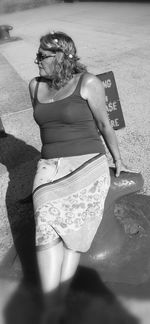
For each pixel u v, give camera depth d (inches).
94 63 334.0
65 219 101.0
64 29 515.2
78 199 103.5
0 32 492.1
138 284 107.7
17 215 146.6
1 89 303.7
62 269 100.6
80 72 113.8
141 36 411.2
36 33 523.8
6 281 115.3
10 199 157.4
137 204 136.0
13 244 131.0
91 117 113.4
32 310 104.9
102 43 403.9
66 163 109.7
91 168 108.0
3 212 149.7
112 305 102.8
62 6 792.3
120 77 288.8
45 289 96.4
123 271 112.0
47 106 111.0
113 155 119.8
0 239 134.6
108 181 110.4
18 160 188.4
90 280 110.7
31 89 121.4
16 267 120.2
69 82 111.9
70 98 109.2
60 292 98.3
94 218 104.2
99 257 115.8
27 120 237.5
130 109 229.9
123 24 490.3
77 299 105.6
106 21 530.3
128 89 262.5
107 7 662.5
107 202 114.3
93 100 110.4
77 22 559.2
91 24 524.7
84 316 100.5
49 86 115.1
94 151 111.7
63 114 108.9
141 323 97.1
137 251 116.8
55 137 112.1
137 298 103.8
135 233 122.3
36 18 679.1
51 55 108.7
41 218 100.5
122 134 199.8
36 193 105.0
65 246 102.6
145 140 190.7
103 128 115.5
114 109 163.5
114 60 335.3
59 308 97.0
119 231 119.2
